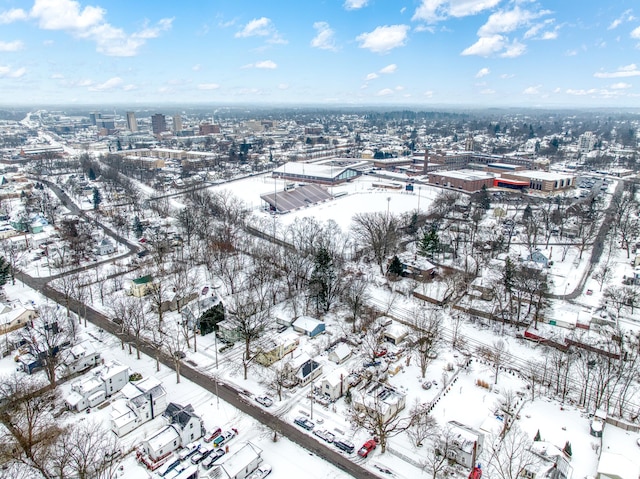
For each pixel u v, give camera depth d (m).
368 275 170.50
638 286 158.25
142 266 174.50
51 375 102.12
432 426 87.75
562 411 96.50
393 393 96.56
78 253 187.50
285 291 152.62
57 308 139.75
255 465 79.44
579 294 154.88
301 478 78.50
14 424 87.62
